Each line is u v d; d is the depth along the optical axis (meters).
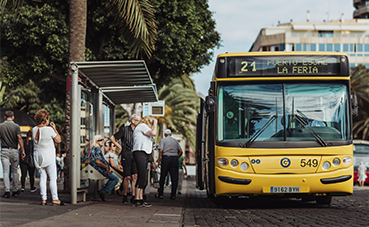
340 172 9.52
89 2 19.09
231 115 9.81
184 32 20.31
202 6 22.59
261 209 10.10
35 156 9.09
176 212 8.70
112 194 13.67
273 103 9.79
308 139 9.59
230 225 7.23
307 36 78.50
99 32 19.77
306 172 9.48
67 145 13.34
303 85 9.88
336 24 79.50
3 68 19.98
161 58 20.39
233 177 9.51
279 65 9.93
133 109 27.77
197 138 15.04
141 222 6.84
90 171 10.34
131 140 10.47
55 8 18.89
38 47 19.45
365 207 10.77
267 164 9.49
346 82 9.92
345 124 9.74
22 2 12.83
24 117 26.72
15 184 11.55
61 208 8.59
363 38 79.06
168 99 41.38
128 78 11.45
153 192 17.36
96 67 10.08
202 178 13.30
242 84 9.92
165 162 13.05
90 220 6.85
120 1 12.40
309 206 10.95
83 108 10.06
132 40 13.38
